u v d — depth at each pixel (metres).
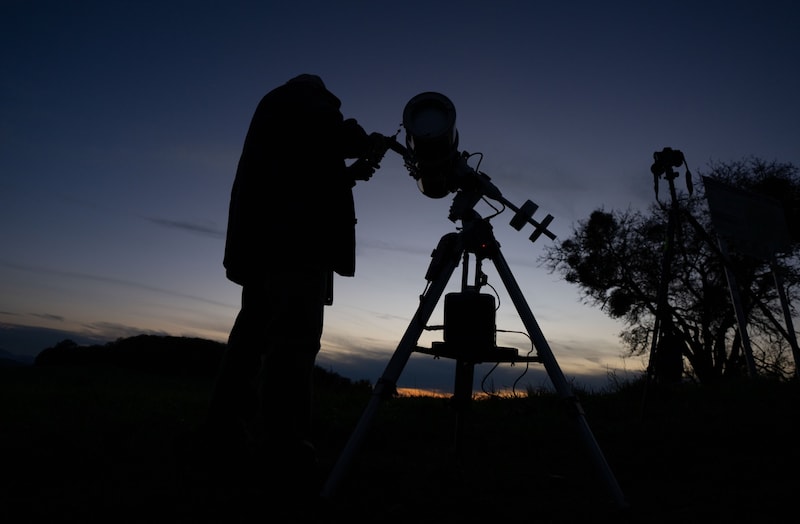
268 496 2.21
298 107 2.44
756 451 3.12
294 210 2.33
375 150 2.46
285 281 2.33
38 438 3.04
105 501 2.11
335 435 3.79
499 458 3.16
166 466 2.72
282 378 2.31
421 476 2.65
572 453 3.28
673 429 3.75
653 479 2.64
